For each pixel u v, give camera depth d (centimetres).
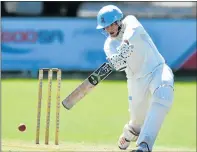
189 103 5500
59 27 6962
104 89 6272
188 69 6931
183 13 7738
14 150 2386
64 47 6969
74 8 7550
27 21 6975
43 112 4438
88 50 6944
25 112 4994
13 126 4381
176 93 6016
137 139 2503
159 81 2333
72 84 6350
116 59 2291
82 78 6869
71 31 6944
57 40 6969
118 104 5438
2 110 5062
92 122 4659
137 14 7462
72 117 4838
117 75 7156
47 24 6969
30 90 6069
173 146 3662
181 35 6869
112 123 4609
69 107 2405
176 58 6894
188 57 6894
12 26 6988
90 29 6925
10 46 7006
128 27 2320
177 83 6656
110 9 2362
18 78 6944
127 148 2775
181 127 4572
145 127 2300
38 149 2431
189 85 6506
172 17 7019
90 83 2361
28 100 5534
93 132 4262
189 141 4016
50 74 2641
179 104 5466
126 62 2334
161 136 4216
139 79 2395
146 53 2359
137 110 2497
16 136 3941
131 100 2488
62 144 2736
